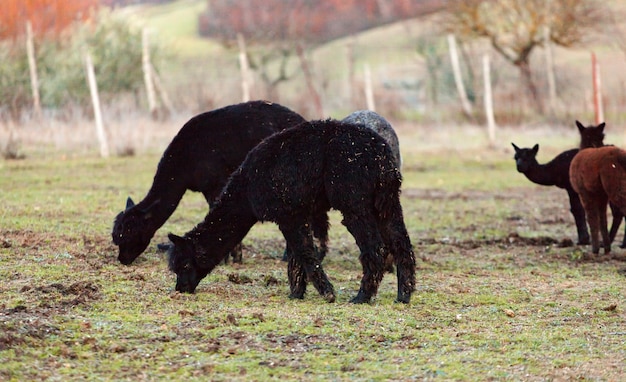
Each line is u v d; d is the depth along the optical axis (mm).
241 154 15453
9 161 29234
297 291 13008
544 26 51062
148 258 15648
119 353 9953
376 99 46062
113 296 12398
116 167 29031
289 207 12500
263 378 9320
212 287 13578
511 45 53781
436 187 28281
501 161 34438
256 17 68375
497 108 46469
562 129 41625
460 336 11117
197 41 74812
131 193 23562
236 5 69812
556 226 21641
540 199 26062
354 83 48156
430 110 47188
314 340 10672
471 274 15508
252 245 17578
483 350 10508
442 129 41594
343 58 66562
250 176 12703
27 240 15992
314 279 12766
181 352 10039
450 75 54219
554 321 12055
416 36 70562
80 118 35000
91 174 27203
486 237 19703
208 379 9258
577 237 20141
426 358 10117
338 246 17875
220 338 10609
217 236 13055
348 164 12141
